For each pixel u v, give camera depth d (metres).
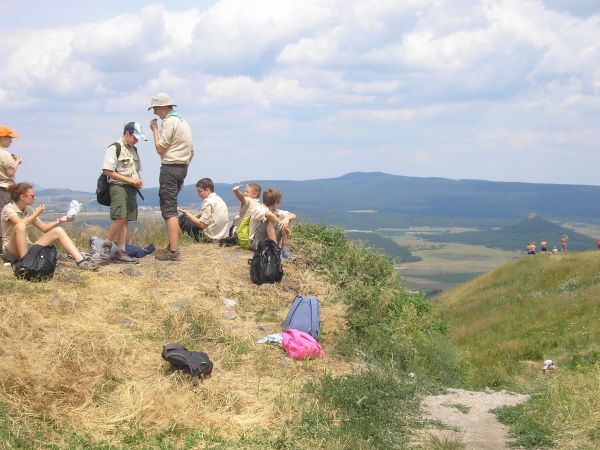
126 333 5.53
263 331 6.39
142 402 4.57
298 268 8.26
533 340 16.47
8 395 4.28
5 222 6.33
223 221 8.68
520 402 6.12
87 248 8.27
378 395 5.48
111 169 6.82
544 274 26.73
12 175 7.02
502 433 5.13
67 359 4.81
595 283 23.77
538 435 4.94
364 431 4.75
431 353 8.18
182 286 6.79
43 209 6.36
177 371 5.13
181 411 4.60
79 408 4.40
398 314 8.46
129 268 6.94
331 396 5.25
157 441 4.23
